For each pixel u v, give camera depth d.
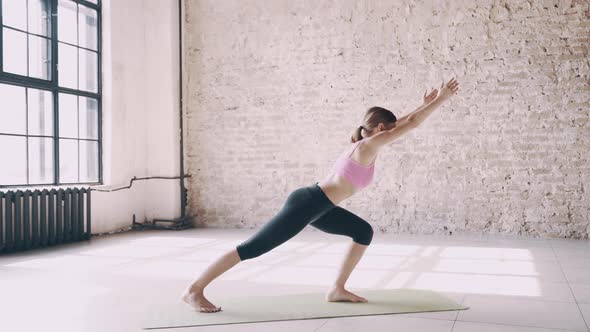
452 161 6.30
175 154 7.17
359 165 2.74
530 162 6.06
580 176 5.89
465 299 3.19
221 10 7.20
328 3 6.75
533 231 6.05
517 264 4.41
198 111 7.29
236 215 7.13
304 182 6.84
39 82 5.62
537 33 6.04
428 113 2.79
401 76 6.48
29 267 4.38
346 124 6.67
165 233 6.61
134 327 2.63
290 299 3.17
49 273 4.12
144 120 7.24
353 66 6.65
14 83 5.33
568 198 5.93
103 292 3.45
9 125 5.35
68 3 6.09
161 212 7.18
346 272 3.07
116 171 6.72
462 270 4.17
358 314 2.81
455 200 6.30
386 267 4.31
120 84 6.78
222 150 7.19
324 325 2.63
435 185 6.37
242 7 7.11
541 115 6.02
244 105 7.09
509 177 6.12
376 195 6.57
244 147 7.09
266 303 3.07
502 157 6.15
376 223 6.56
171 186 7.14
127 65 6.90
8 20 5.28
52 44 5.82
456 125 6.29
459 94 6.29
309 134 6.82
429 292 3.36
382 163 6.55
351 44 6.66
